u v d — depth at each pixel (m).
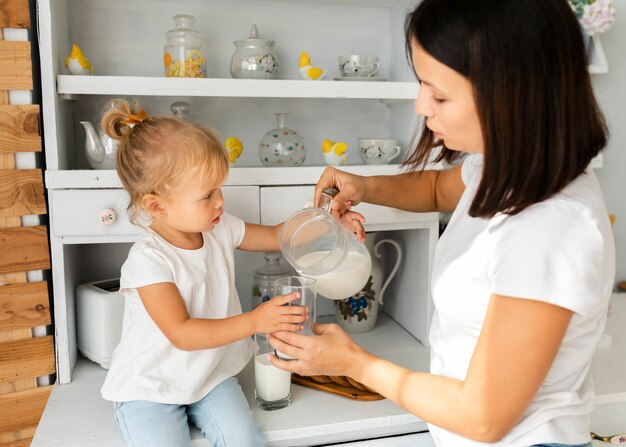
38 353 1.32
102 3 1.46
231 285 1.28
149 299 1.12
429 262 1.47
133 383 1.14
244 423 1.12
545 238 0.70
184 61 1.36
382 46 1.66
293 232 1.12
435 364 0.92
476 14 0.68
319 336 0.91
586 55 0.70
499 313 0.72
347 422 1.18
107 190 1.25
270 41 1.44
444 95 0.75
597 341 0.79
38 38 1.20
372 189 1.20
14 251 1.26
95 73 1.48
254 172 1.33
